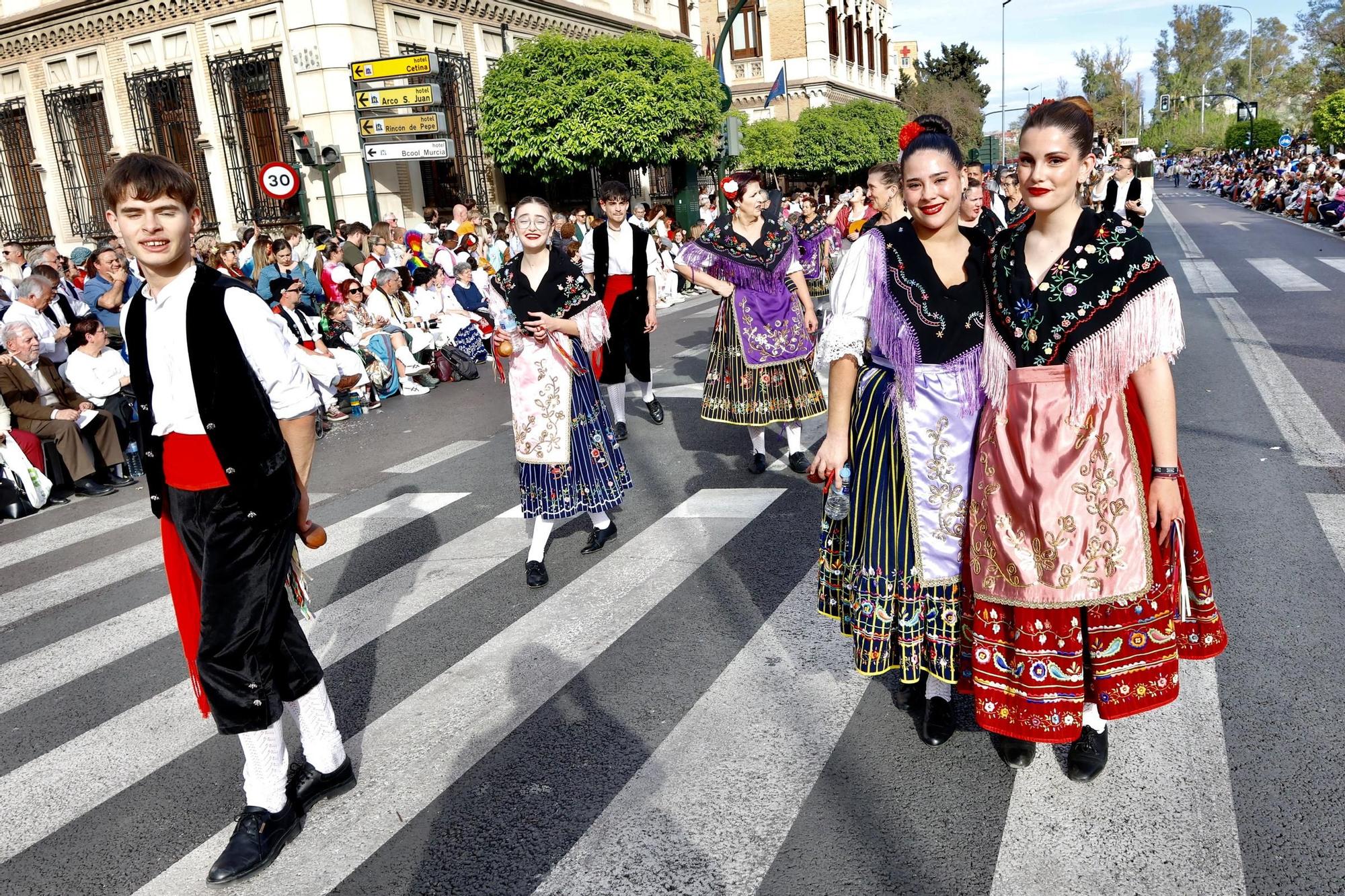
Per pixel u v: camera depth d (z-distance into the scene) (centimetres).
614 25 2170
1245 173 3597
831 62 3484
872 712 302
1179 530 234
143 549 543
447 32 1689
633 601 401
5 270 998
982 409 251
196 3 1574
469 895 232
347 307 932
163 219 222
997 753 274
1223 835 233
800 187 2447
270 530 239
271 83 1538
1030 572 235
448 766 289
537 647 365
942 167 242
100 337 704
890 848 237
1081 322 226
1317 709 282
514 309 410
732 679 329
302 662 259
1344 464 505
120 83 1717
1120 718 241
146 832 270
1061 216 231
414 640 380
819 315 959
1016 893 219
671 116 1603
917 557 258
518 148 1590
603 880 233
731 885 228
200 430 230
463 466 655
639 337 685
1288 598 354
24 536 589
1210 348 823
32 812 284
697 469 596
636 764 282
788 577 414
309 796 270
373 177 1534
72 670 385
